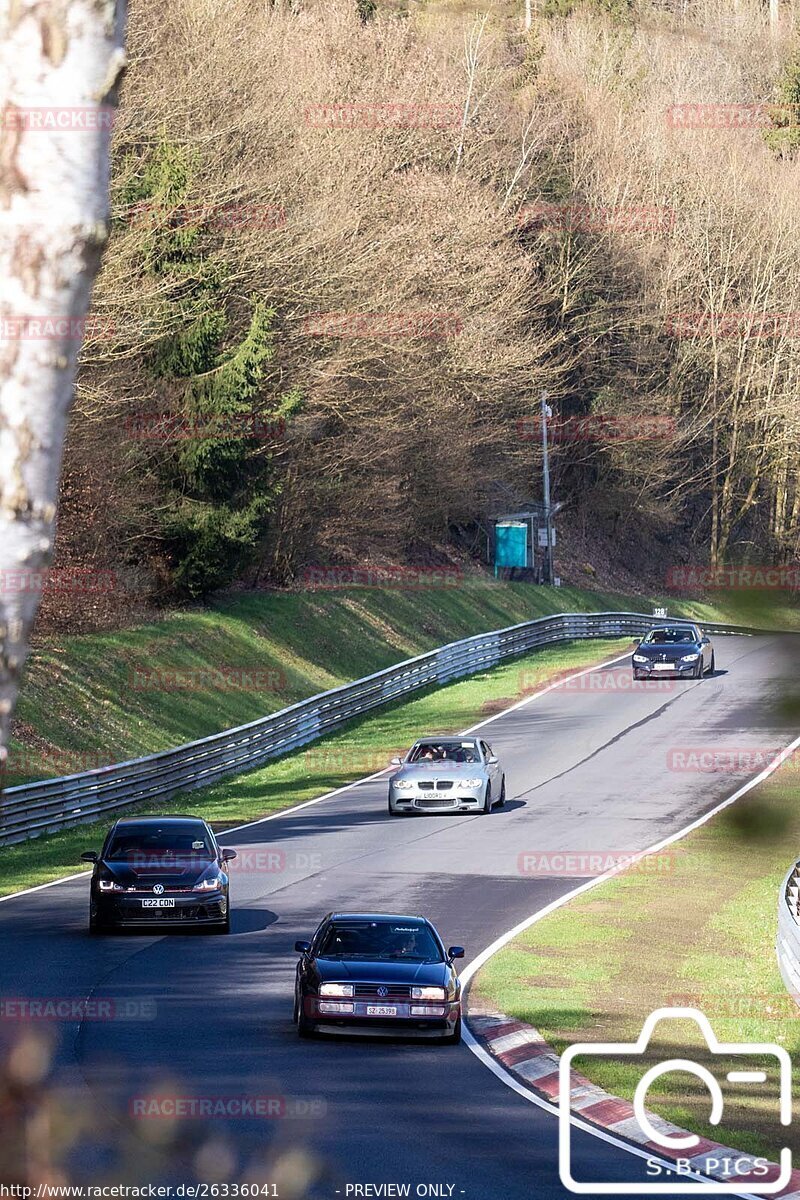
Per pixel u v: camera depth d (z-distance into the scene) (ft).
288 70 363.56
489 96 485.15
